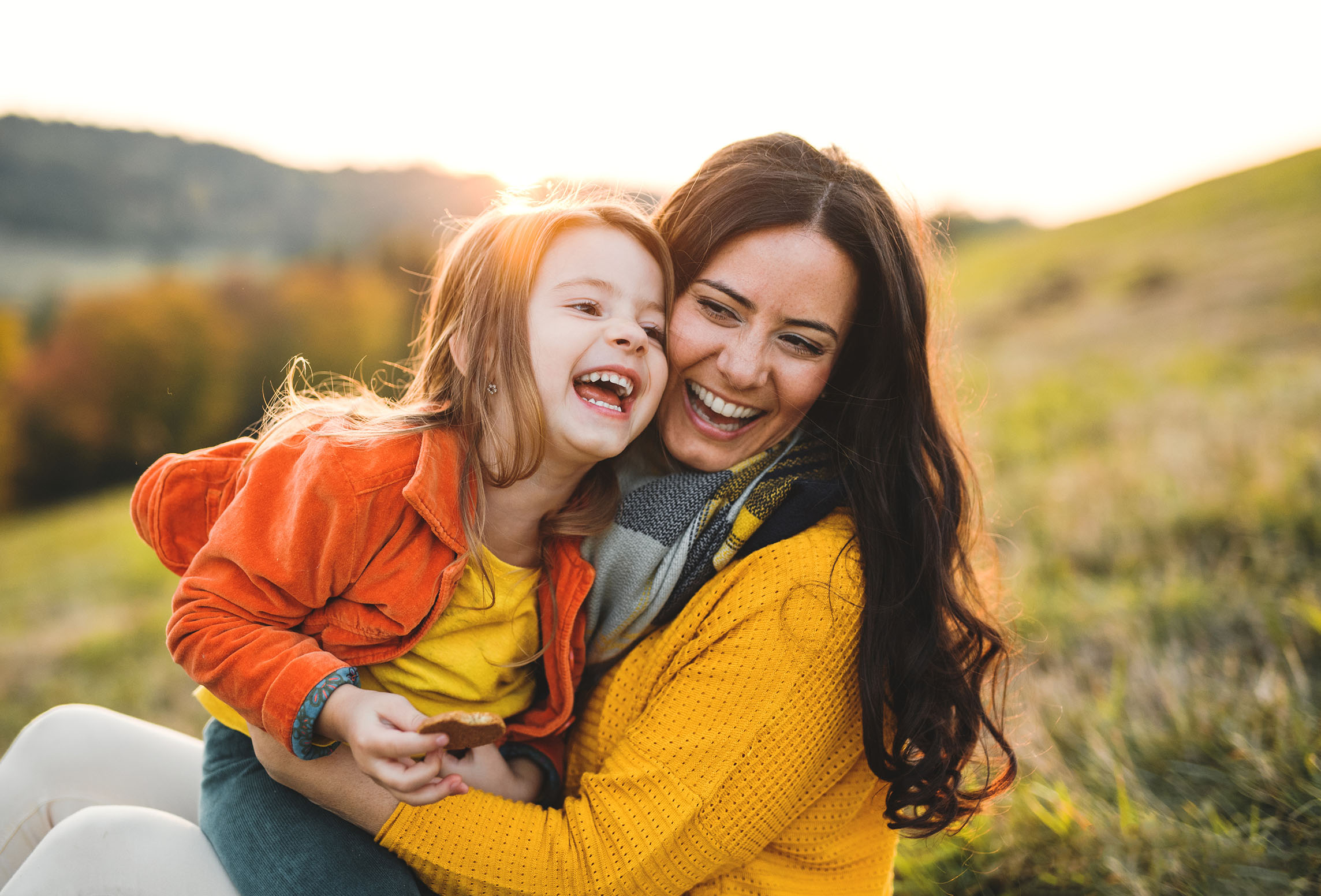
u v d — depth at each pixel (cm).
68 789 172
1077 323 1323
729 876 151
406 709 124
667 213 174
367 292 2639
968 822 178
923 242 178
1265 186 1894
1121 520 420
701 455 169
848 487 164
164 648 542
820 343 160
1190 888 184
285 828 145
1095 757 229
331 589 140
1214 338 968
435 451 148
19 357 2323
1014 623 291
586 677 170
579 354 150
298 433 151
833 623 148
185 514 162
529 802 157
